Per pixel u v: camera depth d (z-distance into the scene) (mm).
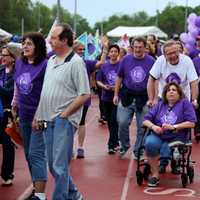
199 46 12375
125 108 10008
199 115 12000
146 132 8453
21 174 8961
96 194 7855
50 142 6504
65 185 6414
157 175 8297
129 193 7922
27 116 7039
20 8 72875
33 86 6957
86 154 10820
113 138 10883
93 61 10289
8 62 7926
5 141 8031
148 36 13828
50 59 6684
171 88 8328
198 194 7875
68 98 6422
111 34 41281
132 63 9867
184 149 8133
